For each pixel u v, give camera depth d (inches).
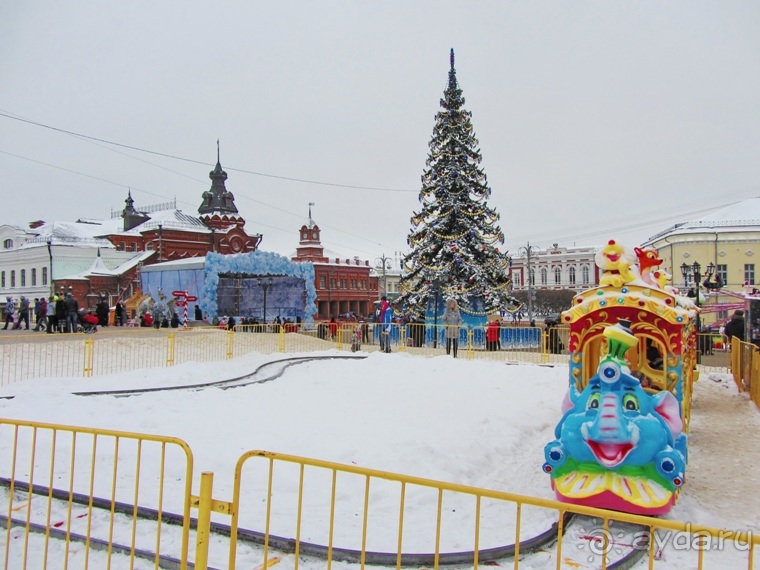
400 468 321.1
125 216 2561.5
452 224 1274.6
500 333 1059.9
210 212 2513.5
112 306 2082.9
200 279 1385.3
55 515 251.6
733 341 696.4
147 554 213.5
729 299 2014.0
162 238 2213.3
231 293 1514.5
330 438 376.8
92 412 455.5
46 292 2114.9
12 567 209.0
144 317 1293.1
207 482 166.1
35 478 295.3
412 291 1278.3
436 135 1288.1
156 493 276.7
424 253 1264.8
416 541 228.2
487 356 956.0
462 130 1283.2
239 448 347.9
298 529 170.6
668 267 2197.3
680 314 312.3
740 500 290.0
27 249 2212.1
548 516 258.5
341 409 494.9
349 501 275.1
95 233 2578.7
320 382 663.8
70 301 976.9
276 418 449.1
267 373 725.3
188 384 620.1
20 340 812.0
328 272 2802.7
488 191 1285.7
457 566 209.9
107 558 196.9
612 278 333.7
